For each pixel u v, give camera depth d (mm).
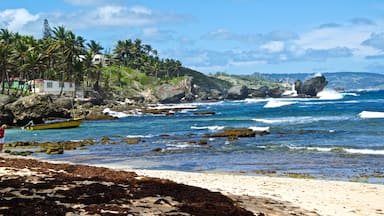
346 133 42625
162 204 12617
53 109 68812
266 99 158250
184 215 11531
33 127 57344
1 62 91812
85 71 125062
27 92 102000
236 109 97812
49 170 19266
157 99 140375
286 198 16359
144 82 164625
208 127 55094
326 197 16953
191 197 13828
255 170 24797
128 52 182500
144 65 180250
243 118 69812
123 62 180625
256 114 78625
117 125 63438
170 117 78250
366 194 17719
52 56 104875
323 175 22953
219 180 20453
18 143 39719
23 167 19906
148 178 17500
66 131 55406
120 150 35125
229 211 12305
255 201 15195
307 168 25156
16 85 108500
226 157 30078
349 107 88125
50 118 68625
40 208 11164
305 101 126688
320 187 19078
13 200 12055
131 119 75312
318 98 154125
